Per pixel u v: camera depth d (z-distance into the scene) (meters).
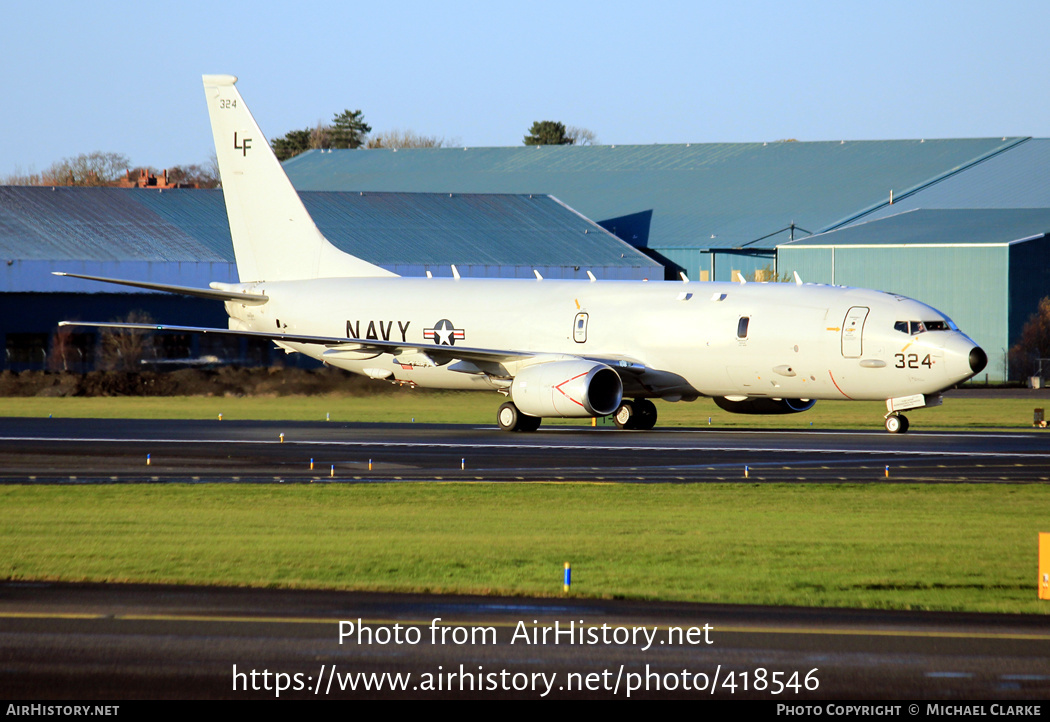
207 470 108.00
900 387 140.00
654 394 155.75
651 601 53.41
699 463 113.38
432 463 113.44
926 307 141.50
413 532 72.81
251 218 186.25
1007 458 117.00
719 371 149.12
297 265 184.38
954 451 123.62
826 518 78.75
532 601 53.38
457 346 166.00
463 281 172.62
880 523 76.62
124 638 46.91
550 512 81.56
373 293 175.12
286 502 86.69
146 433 145.75
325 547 67.19
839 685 42.06
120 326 159.00
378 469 108.69
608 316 156.75
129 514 80.69
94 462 114.06
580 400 143.38
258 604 52.34
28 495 90.69
